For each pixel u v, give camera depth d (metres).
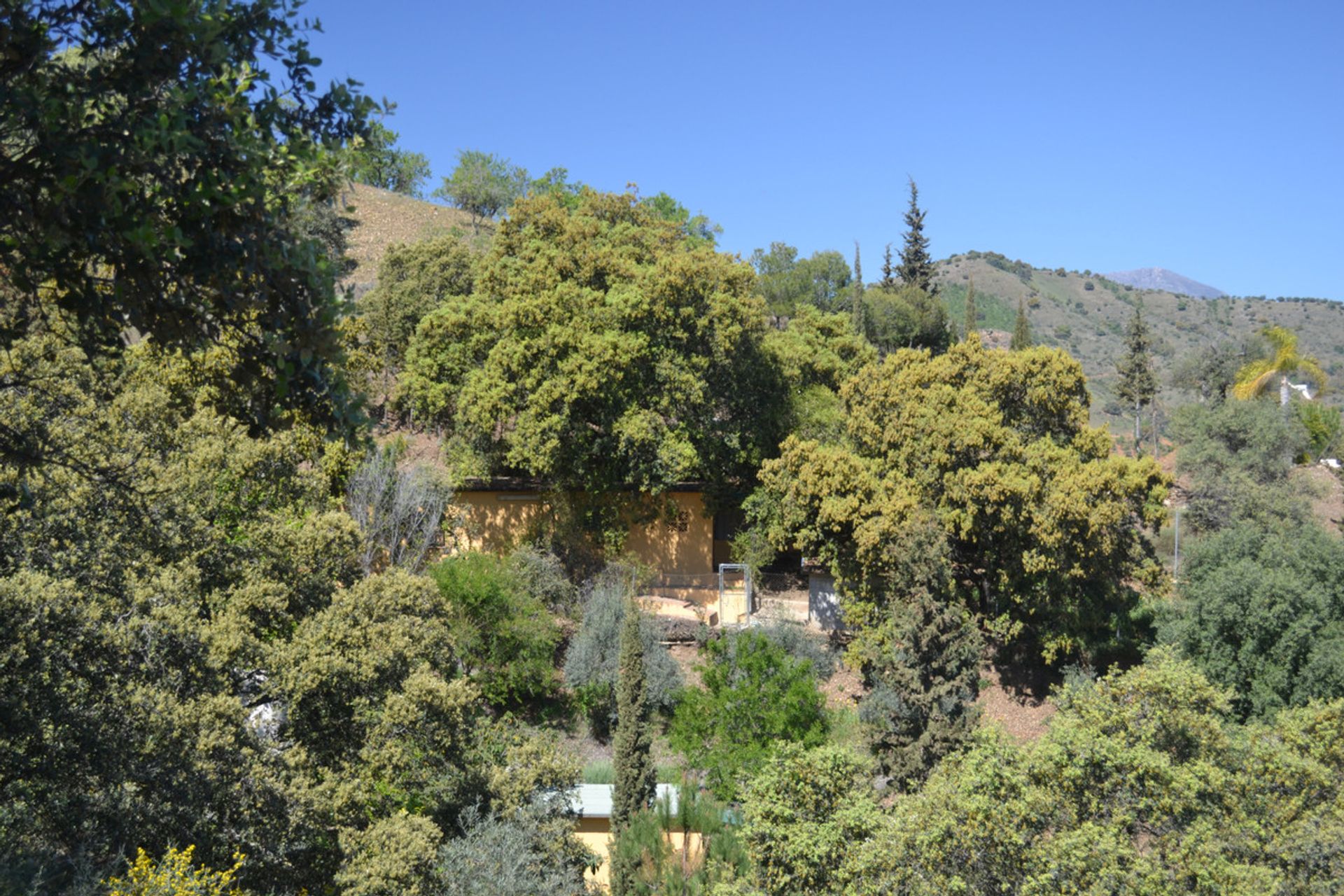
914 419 34.66
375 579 20.25
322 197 7.22
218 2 6.27
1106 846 13.99
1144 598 36.19
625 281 39.03
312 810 15.37
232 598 18.69
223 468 22.36
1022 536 33.00
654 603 37.00
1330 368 124.88
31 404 13.83
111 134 6.11
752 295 39.28
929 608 26.84
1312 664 27.39
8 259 6.39
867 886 15.39
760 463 39.12
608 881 23.59
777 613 36.97
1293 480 48.53
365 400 7.00
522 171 85.44
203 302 6.71
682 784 21.55
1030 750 16.78
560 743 32.09
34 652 12.56
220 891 11.84
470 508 38.44
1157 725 17.34
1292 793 16.52
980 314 154.00
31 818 12.02
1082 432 35.00
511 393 36.06
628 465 37.00
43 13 6.09
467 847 17.47
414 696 18.09
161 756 13.65
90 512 15.66
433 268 49.34
